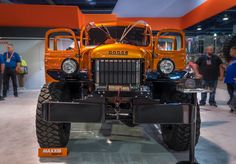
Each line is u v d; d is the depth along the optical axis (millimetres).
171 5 13109
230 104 6840
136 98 3102
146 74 3611
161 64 3574
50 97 3500
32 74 12047
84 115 3045
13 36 11562
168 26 15062
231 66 6789
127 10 14375
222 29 16375
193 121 3045
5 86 9305
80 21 12102
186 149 3820
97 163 3420
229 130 5016
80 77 3553
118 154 3736
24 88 12000
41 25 11430
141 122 3064
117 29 4789
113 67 3381
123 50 3371
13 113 6621
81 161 3480
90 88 3572
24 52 11852
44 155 3613
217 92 10516
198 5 12000
